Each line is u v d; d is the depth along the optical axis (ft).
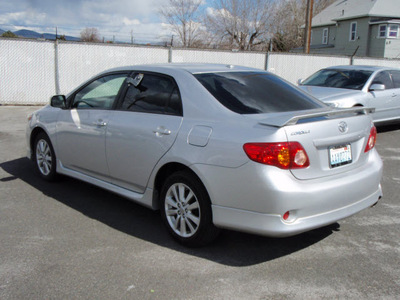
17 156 22.85
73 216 14.60
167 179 12.49
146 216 14.78
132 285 10.17
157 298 9.64
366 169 12.17
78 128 15.69
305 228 10.61
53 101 16.85
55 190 17.35
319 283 10.40
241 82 13.20
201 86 12.46
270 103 12.45
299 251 12.20
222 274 10.78
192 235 11.95
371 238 13.17
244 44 114.52
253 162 10.36
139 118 13.43
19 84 46.47
